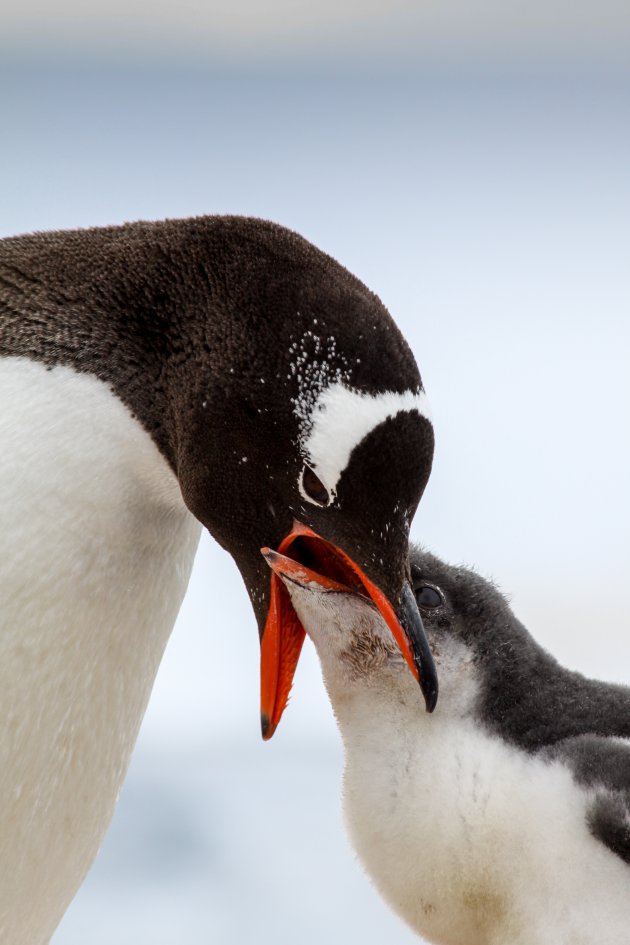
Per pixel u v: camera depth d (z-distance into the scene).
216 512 6.91
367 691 7.36
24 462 6.50
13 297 6.84
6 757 6.74
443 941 7.65
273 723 7.15
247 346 6.63
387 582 6.70
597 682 7.77
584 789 6.94
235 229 6.89
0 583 6.48
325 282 6.70
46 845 7.08
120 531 6.73
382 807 7.26
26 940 7.37
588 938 6.87
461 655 7.49
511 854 6.99
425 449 6.58
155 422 6.77
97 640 6.82
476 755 7.16
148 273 6.82
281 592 7.11
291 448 6.63
